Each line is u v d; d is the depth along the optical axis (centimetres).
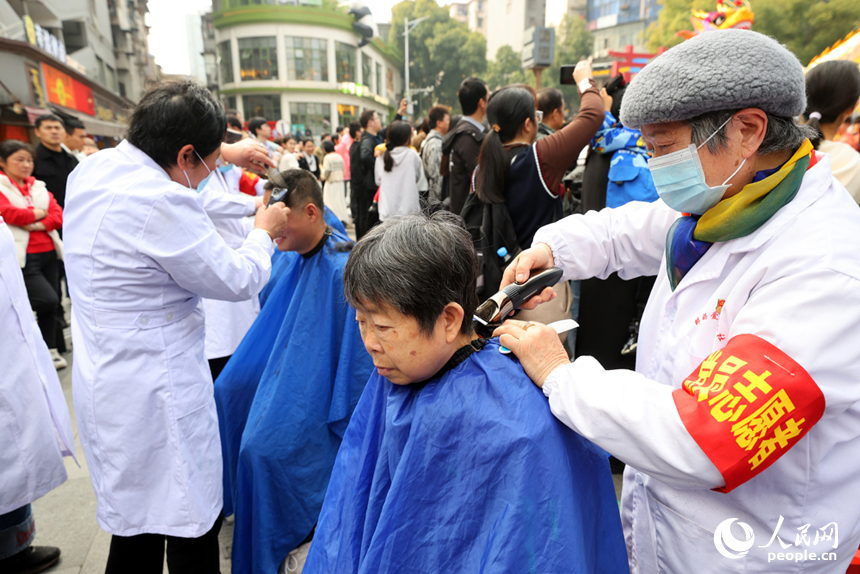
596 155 270
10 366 186
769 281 89
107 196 150
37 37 1401
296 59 4238
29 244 393
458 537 93
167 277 158
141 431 157
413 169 591
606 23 5491
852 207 93
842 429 90
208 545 175
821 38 2117
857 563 141
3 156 389
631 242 133
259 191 335
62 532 236
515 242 243
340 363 194
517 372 97
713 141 90
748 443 78
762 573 97
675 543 106
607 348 266
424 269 89
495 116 259
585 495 98
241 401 221
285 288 216
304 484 196
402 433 100
